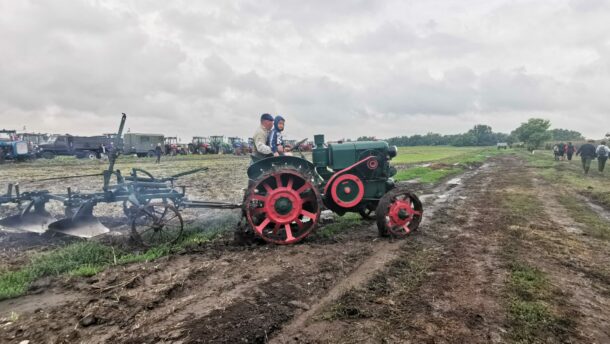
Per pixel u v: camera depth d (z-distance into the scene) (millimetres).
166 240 5469
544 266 4477
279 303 3436
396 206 5992
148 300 3477
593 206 9172
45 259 4570
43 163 25859
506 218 7461
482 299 3508
